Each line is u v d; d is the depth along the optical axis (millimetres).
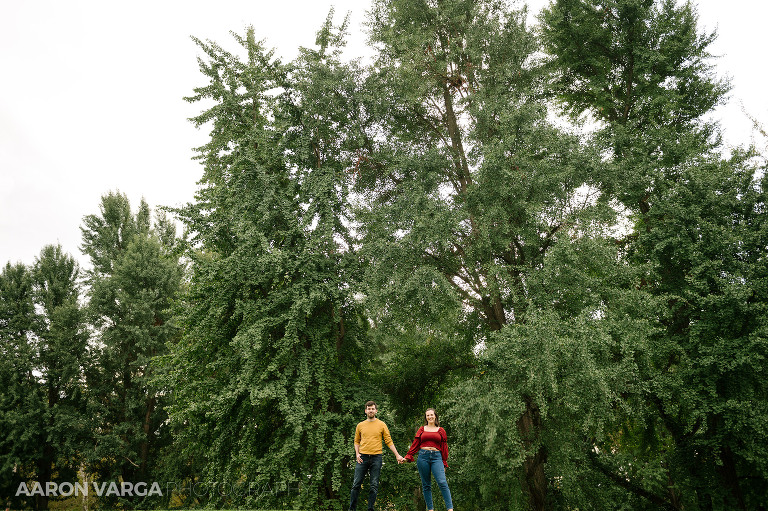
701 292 14977
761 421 12891
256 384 14086
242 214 16078
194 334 15594
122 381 31516
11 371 30516
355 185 19047
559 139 15117
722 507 14258
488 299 16594
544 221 14078
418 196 15094
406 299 15109
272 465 13484
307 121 17562
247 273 15469
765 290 13852
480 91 16891
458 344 19141
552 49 20969
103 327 32094
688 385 14539
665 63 18375
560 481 13266
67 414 29250
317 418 14031
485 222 14469
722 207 15453
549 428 12867
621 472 16078
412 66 17031
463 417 11625
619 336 12500
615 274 13586
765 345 13023
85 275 36312
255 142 17484
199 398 15016
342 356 17609
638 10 18250
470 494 15641
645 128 17969
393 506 15469
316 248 15977
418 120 20406
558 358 11383
